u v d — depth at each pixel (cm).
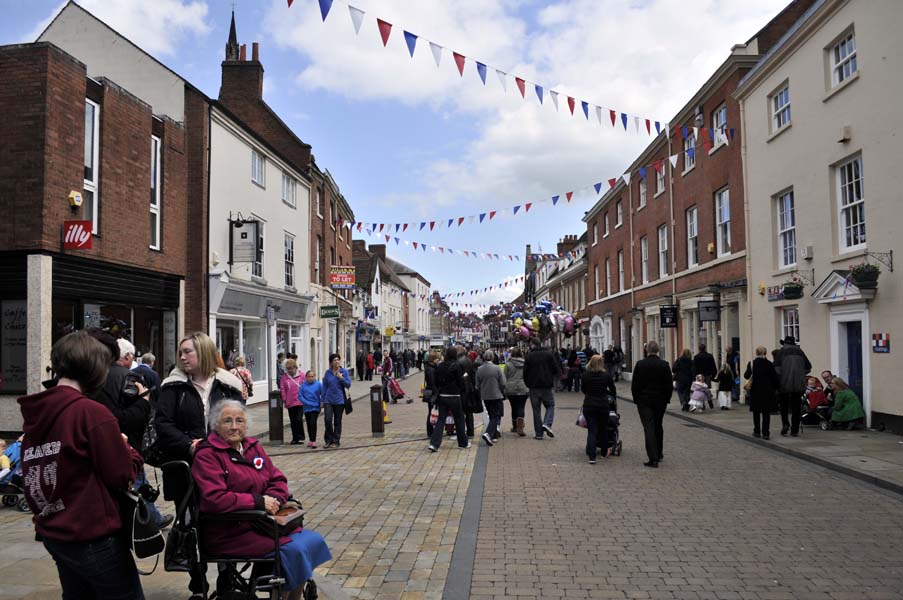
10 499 706
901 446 1020
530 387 1231
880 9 1166
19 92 1091
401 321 6644
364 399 2356
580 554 541
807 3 1791
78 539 290
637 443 1159
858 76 1230
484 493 770
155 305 1435
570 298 4450
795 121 1466
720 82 1902
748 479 838
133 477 312
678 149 2281
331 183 2892
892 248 1139
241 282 1786
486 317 7244
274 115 2533
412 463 982
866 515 659
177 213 1544
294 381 1237
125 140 1320
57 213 1112
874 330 1191
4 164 1088
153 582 474
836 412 1218
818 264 1378
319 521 650
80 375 311
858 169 1266
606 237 3422
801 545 562
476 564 518
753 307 1689
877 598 443
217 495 356
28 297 1073
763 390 1134
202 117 1627
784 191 1545
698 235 2095
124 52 1644
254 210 1950
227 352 1795
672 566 511
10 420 1081
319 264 2744
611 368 2484
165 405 438
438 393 1109
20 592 445
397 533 604
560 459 999
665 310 2216
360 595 450
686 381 1656
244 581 373
